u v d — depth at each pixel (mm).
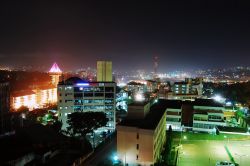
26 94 171250
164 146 77500
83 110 114875
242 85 169375
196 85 190250
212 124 97812
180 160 64625
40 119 123938
